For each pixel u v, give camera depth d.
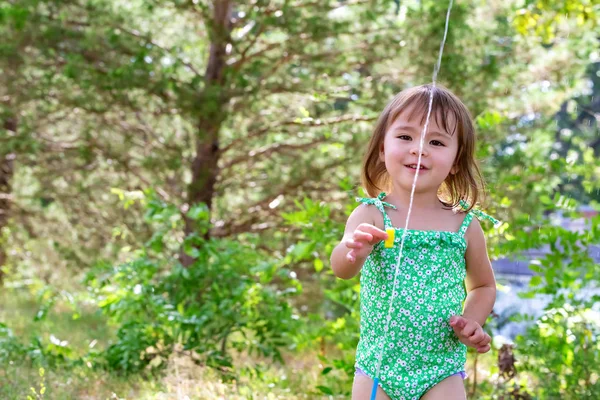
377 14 9.73
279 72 10.13
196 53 11.56
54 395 5.21
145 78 9.05
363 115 9.39
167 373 6.09
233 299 6.42
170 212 6.82
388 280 3.26
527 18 9.06
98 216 11.81
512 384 5.63
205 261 6.80
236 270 6.90
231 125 10.09
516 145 8.59
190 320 6.21
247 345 6.56
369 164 3.55
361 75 10.38
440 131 3.27
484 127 6.11
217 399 5.28
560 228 5.51
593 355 5.50
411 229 3.29
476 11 9.48
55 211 13.88
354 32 9.71
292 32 9.29
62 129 12.31
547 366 5.48
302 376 6.55
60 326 9.12
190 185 9.95
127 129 10.69
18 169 14.15
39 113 11.20
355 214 3.39
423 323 3.22
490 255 5.62
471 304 3.41
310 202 5.80
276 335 6.59
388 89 9.40
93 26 9.60
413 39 9.09
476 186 3.46
